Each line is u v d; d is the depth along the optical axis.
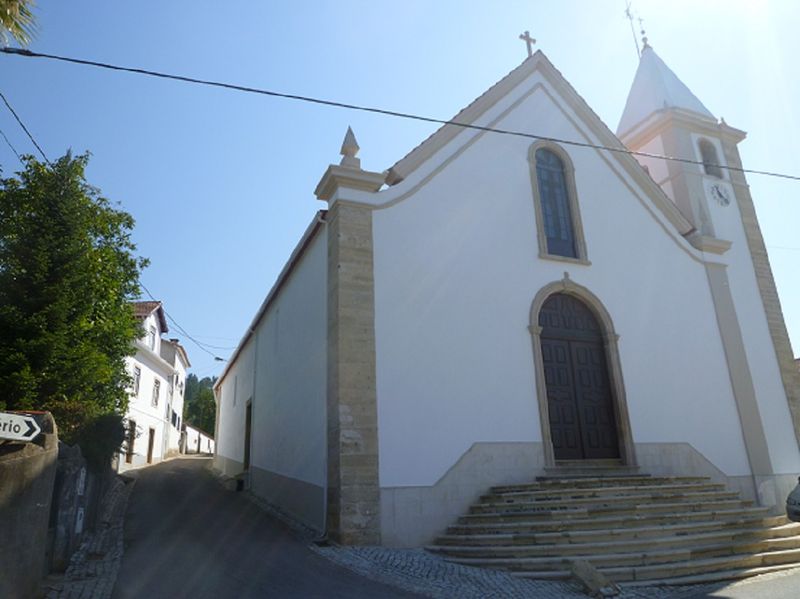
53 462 6.36
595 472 12.25
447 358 11.54
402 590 7.20
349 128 12.35
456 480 10.83
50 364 11.34
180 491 17.78
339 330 10.70
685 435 13.73
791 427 15.38
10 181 12.89
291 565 8.31
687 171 17.56
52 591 6.48
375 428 10.39
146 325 28.05
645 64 20.53
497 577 8.03
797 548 10.12
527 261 13.25
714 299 15.53
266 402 18.02
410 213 12.20
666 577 8.51
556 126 15.09
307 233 13.17
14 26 7.36
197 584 7.10
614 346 13.66
